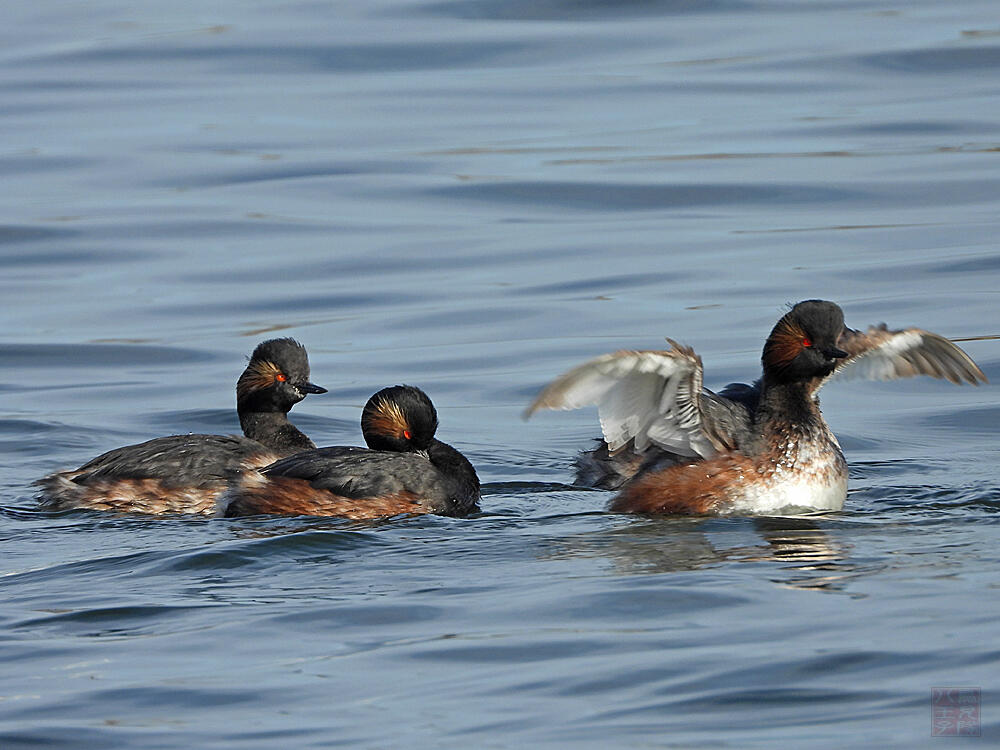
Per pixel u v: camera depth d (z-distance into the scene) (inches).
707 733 275.6
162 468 514.9
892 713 280.1
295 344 590.9
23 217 924.0
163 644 336.8
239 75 1215.6
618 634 332.2
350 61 1235.9
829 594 356.5
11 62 1254.9
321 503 498.0
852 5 1374.3
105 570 404.5
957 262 804.0
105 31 1350.9
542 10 1352.1
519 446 606.5
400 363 709.9
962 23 1288.1
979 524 448.1
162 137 1073.5
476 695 299.4
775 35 1275.8
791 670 304.0
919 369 508.7
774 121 1067.9
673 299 775.7
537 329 748.0
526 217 922.1
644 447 486.0
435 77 1191.6
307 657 325.7
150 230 906.1
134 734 285.1
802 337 480.7
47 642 340.2
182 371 708.7
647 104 1116.5
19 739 283.9
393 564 403.2
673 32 1288.1
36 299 808.9
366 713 292.4
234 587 382.3
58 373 708.7
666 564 395.9
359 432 632.4
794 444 482.6
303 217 927.7
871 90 1128.8
